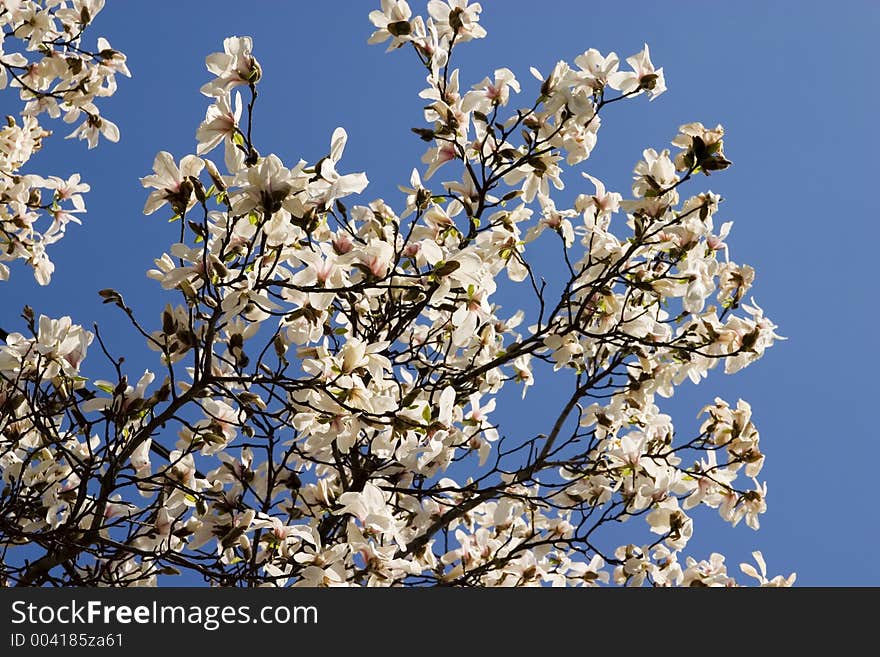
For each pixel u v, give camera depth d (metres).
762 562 5.23
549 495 4.88
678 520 4.96
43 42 5.74
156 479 4.29
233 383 4.34
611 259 4.71
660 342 4.89
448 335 5.28
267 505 4.41
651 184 4.23
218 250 3.67
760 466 4.89
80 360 4.11
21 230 6.30
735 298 5.21
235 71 3.47
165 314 3.74
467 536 5.05
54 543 3.97
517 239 4.93
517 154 4.75
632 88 4.38
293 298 3.54
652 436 5.11
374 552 3.68
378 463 4.55
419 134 4.68
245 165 3.42
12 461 4.62
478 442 5.23
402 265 4.62
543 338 4.77
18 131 6.21
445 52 4.62
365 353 3.65
